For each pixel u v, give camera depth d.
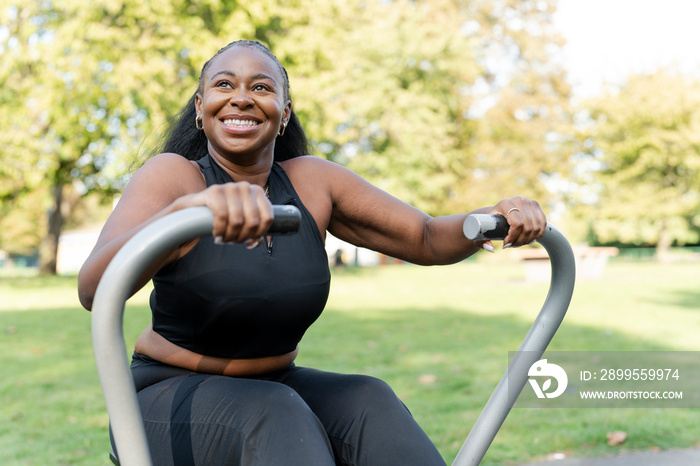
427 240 1.35
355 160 18.67
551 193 23.44
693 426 3.30
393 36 18.00
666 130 22.08
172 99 12.65
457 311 8.74
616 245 31.16
